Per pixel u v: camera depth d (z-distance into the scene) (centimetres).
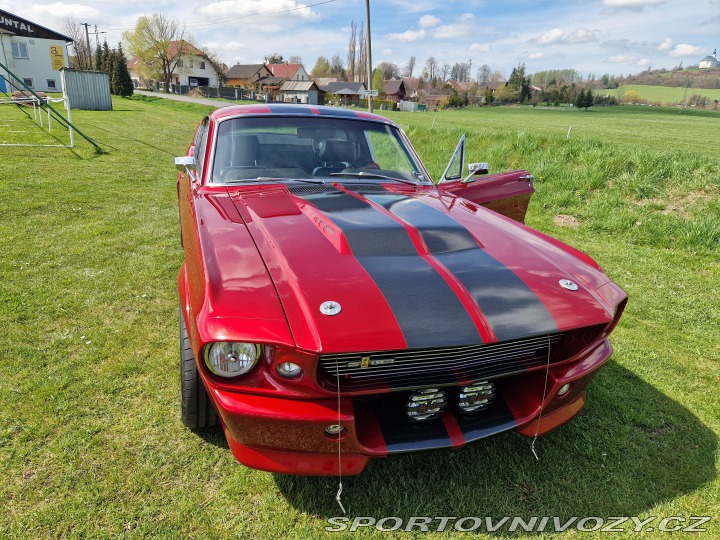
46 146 1177
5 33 4069
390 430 196
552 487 229
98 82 2667
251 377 179
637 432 269
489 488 228
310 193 289
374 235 230
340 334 173
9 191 725
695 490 230
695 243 593
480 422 206
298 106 361
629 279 500
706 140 2484
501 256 232
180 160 330
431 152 1151
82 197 724
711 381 323
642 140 2208
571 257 248
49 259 471
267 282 193
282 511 210
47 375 291
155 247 521
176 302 395
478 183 388
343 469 193
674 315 421
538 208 749
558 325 196
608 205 707
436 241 235
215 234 228
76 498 209
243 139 324
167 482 221
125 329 349
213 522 203
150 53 6869
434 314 187
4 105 2291
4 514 200
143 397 277
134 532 196
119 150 1222
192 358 233
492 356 198
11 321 350
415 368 188
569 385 214
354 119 359
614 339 377
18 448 235
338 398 180
